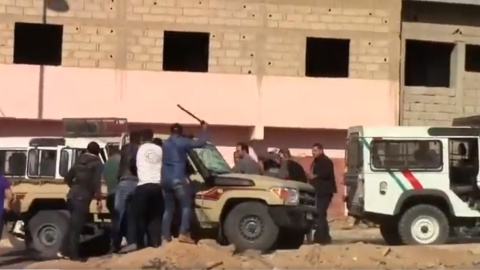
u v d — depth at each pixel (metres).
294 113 27.05
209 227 15.41
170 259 13.71
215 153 16.53
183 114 26.55
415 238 17.39
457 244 17.39
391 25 27.73
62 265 13.85
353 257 14.48
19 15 26.05
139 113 26.38
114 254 15.31
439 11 28.58
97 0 26.41
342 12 27.50
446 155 17.48
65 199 15.91
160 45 26.61
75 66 26.25
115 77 26.36
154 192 14.74
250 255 14.75
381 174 17.45
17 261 15.49
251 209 15.39
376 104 27.50
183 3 26.77
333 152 27.80
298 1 27.28
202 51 28.64
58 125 26.66
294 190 15.59
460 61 28.80
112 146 17.72
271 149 27.42
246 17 27.03
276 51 27.12
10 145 17.70
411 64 30.19
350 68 27.55
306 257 14.44
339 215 27.02
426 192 17.38
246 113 26.84
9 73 25.91
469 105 28.80
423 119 28.41
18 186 16.11
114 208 15.54
